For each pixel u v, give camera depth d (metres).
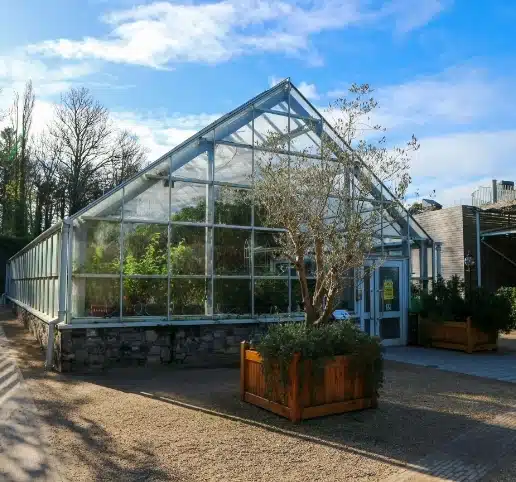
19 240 34.03
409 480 4.63
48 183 37.22
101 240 9.93
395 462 5.07
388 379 9.26
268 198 7.12
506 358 11.79
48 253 12.40
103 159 37.59
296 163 7.20
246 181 11.46
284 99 12.15
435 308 13.33
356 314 12.86
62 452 5.22
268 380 6.71
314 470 4.83
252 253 11.32
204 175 11.00
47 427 6.04
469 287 13.82
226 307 10.97
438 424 6.40
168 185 10.61
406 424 6.38
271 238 11.57
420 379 9.28
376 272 13.45
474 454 5.34
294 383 6.33
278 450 5.35
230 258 11.10
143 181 10.37
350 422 6.41
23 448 5.33
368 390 7.05
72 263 9.65
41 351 12.02
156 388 8.18
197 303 10.69
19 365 10.12
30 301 17.03
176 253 10.59
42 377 8.95
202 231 10.88
